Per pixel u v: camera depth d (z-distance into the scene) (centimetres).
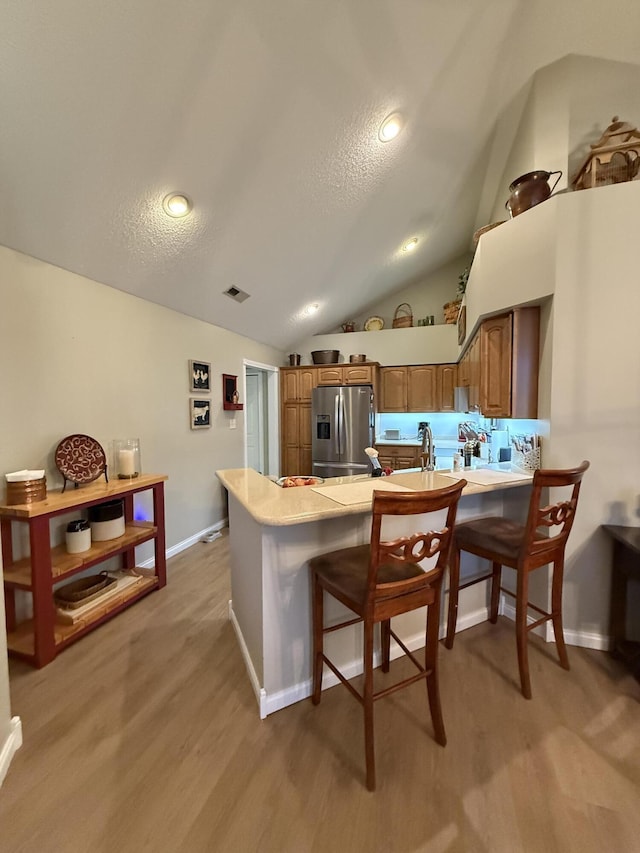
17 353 213
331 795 127
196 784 131
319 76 188
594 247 195
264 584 161
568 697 171
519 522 232
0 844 113
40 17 128
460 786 130
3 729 138
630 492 198
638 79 225
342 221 312
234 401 433
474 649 207
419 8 174
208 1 143
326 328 573
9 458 210
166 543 334
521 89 248
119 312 281
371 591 129
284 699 167
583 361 200
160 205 224
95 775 134
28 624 217
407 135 251
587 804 124
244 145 208
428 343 532
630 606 203
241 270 324
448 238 462
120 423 284
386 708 166
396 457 511
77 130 167
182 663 194
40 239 211
